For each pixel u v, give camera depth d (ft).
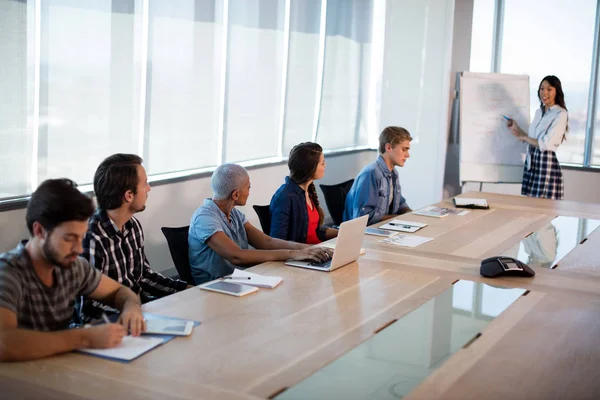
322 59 25.25
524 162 23.52
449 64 23.63
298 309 8.48
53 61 14.71
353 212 16.01
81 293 8.04
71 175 15.52
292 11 23.08
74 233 6.68
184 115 18.75
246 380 6.33
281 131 23.39
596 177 26.20
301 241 13.53
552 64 26.63
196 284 11.47
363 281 9.82
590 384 6.47
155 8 17.25
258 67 21.68
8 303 6.76
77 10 15.12
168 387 6.14
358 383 6.29
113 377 6.31
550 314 8.54
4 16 13.52
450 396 6.08
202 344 7.21
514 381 6.46
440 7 23.52
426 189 24.58
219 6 19.53
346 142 27.58
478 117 23.43
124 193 9.24
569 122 26.68
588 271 10.75
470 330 7.84
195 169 19.44
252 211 21.76
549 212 15.83
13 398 5.84
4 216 13.71
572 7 26.03
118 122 16.61
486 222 14.48
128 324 7.50
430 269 10.59
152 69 17.42
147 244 17.49
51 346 6.66
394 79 24.63
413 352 7.12
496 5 26.99
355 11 26.91
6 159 13.94
